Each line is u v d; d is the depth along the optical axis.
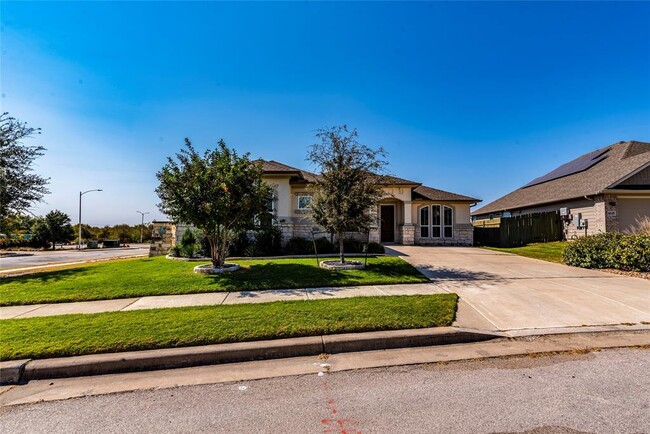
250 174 9.04
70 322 4.93
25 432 2.63
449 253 13.41
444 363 3.83
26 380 3.60
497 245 17.72
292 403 3.01
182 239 13.02
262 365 3.90
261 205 9.29
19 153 11.04
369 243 13.25
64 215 33.84
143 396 3.20
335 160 9.52
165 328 4.61
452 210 18.47
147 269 9.77
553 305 5.87
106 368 3.75
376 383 3.37
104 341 4.18
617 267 9.19
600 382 3.29
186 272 9.09
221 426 2.68
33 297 6.78
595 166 19.42
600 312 5.49
